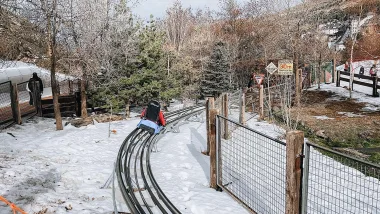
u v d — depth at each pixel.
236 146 9.02
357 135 12.80
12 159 8.36
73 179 7.36
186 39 44.69
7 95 16.56
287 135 4.66
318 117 15.07
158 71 17.33
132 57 16.39
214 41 31.62
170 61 28.00
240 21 31.03
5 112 14.07
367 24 29.25
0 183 6.62
